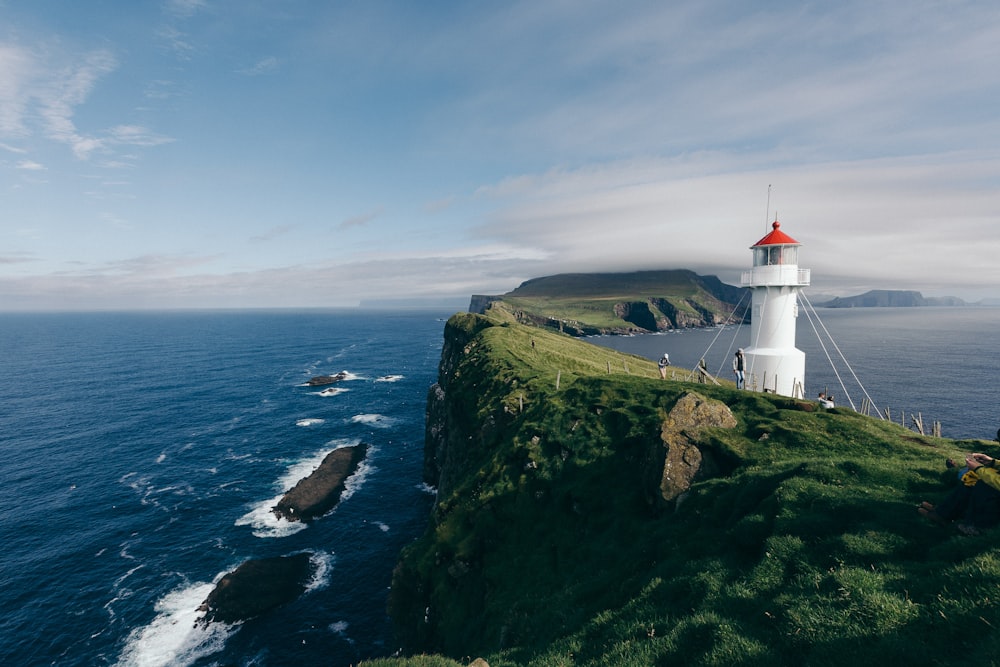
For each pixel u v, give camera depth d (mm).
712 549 15867
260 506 62438
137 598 44312
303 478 70750
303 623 41531
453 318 96375
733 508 17578
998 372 132000
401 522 58594
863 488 15305
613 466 27406
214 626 40938
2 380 144875
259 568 47812
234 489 67438
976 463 11625
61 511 60688
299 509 60312
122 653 38250
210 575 47875
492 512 30062
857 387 111875
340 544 53594
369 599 44750
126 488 67500
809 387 112250
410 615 31844
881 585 10555
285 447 84312
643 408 30625
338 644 39406
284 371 163375
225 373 158500
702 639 11602
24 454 80062
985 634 8164
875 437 22109
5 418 101562
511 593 23797
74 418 101750
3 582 46531
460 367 62500
